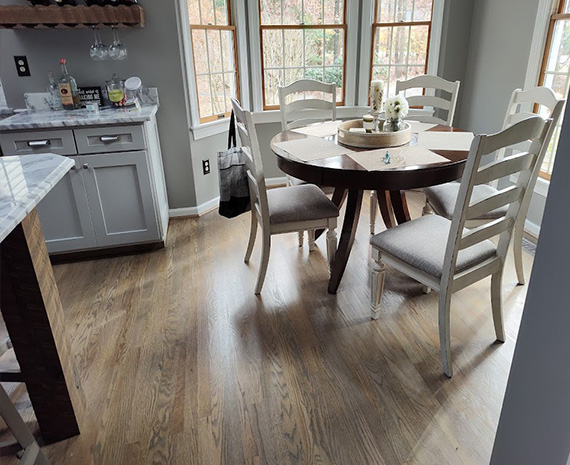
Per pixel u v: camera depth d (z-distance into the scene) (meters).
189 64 3.06
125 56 2.87
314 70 3.78
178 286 2.46
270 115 3.74
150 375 1.80
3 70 2.81
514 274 2.44
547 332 0.89
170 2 2.83
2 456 1.34
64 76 2.79
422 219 2.02
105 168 2.63
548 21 2.70
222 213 2.62
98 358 1.90
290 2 3.51
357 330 2.04
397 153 2.05
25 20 2.57
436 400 1.62
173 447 1.47
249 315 2.18
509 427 1.06
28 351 1.37
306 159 2.01
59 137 2.50
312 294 2.34
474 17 3.43
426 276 1.73
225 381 1.75
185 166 3.27
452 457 1.40
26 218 1.25
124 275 2.60
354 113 3.91
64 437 1.52
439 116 3.77
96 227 2.75
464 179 1.45
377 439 1.47
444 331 1.69
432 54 3.54
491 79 3.29
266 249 2.24
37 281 1.29
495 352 1.87
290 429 1.52
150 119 2.60
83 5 2.67
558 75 2.70
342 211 3.41
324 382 1.73
